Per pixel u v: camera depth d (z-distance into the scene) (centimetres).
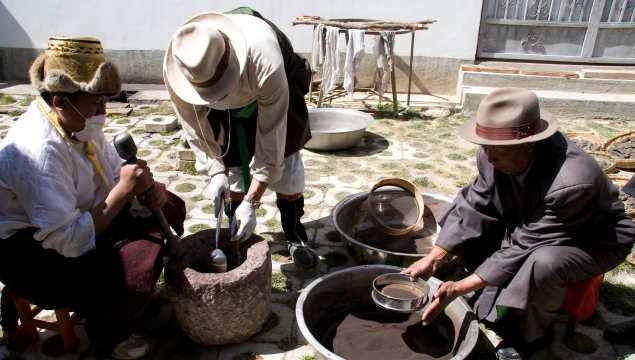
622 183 387
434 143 532
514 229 227
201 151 258
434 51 712
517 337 229
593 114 629
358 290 250
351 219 330
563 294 208
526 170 205
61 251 186
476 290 228
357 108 648
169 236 213
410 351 221
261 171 229
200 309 208
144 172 195
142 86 758
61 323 217
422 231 333
